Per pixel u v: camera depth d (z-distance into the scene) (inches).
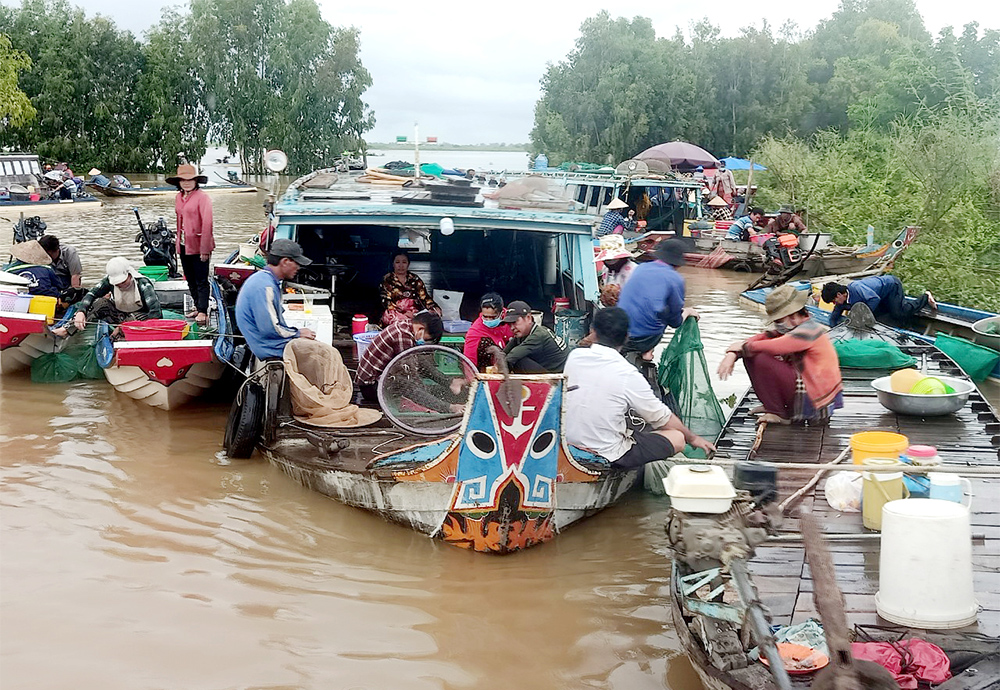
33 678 207.0
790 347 324.2
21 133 2284.7
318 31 2363.4
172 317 457.1
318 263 481.4
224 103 2359.7
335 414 327.9
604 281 466.6
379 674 212.1
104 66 2353.6
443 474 263.3
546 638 228.2
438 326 339.0
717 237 929.5
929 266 679.7
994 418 336.2
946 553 186.5
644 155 1337.4
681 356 341.7
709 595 191.5
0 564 258.7
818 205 1024.9
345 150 2375.7
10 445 353.4
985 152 797.9
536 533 271.9
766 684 171.8
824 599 154.7
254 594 246.8
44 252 479.5
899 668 170.9
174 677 208.8
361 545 276.2
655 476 316.5
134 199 1537.9
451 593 249.6
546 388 251.0
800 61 2255.2
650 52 2226.9
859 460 255.0
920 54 1346.0
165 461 339.3
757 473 213.2
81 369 450.0
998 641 180.9
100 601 241.1
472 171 632.4
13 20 2297.0
